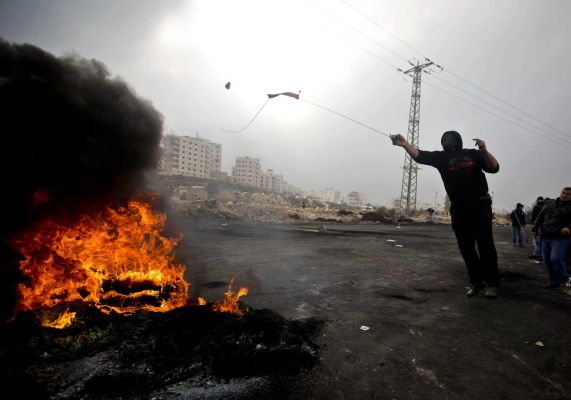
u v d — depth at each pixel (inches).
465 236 170.4
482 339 117.3
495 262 167.9
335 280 200.7
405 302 160.2
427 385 85.5
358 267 246.2
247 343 96.9
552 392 84.1
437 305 156.8
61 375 80.3
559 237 191.6
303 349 100.3
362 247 369.4
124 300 127.0
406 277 217.3
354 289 181.5
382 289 183.6
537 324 134.3
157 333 101.8
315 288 180.2
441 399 79.4
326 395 79.2
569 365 99.5
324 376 88.0
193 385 79.7
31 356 86.6
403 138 182.9
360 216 1135.6
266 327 105.6
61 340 94.8
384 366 95.1
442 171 173.5
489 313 146.6
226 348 94.1
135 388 76.9
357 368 93.4
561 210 191.8
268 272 214.8
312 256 288.7
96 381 78.7
